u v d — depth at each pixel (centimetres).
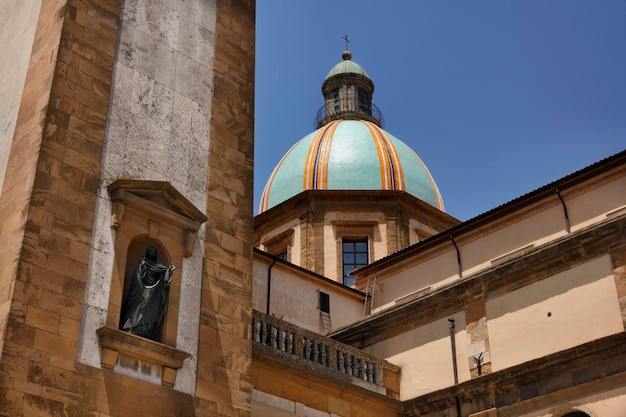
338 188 4250
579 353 2278
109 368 1769
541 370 2362
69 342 1722
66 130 1897
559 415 2305
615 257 2345
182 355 1886
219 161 2212
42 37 2039
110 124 1992
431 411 2598
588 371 2272
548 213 2675
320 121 5006
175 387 1870
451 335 2667
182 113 2172
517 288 2553
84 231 1839
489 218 2817
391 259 3159
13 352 1630
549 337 2419
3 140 1977
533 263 2517
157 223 1977
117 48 2084
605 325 2306
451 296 2694
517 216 2761
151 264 1912
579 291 2397
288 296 3191
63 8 2017
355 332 2950
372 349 2892
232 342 2031
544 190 2672
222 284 2073
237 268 2130
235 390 1984
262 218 4275
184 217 2019
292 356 2391
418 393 2677
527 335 2472
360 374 2614
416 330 2783
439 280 2955
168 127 2122
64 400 1669
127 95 2059
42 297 1716
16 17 2195
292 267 3225
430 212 4253
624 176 2509
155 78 2144
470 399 2511
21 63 2067
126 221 1919
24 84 2008
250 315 2103
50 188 1817
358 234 4103
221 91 2306
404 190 4275
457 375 2600
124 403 1762
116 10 2120
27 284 1702
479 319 2616
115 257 1867
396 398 2686
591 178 2575
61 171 1852
